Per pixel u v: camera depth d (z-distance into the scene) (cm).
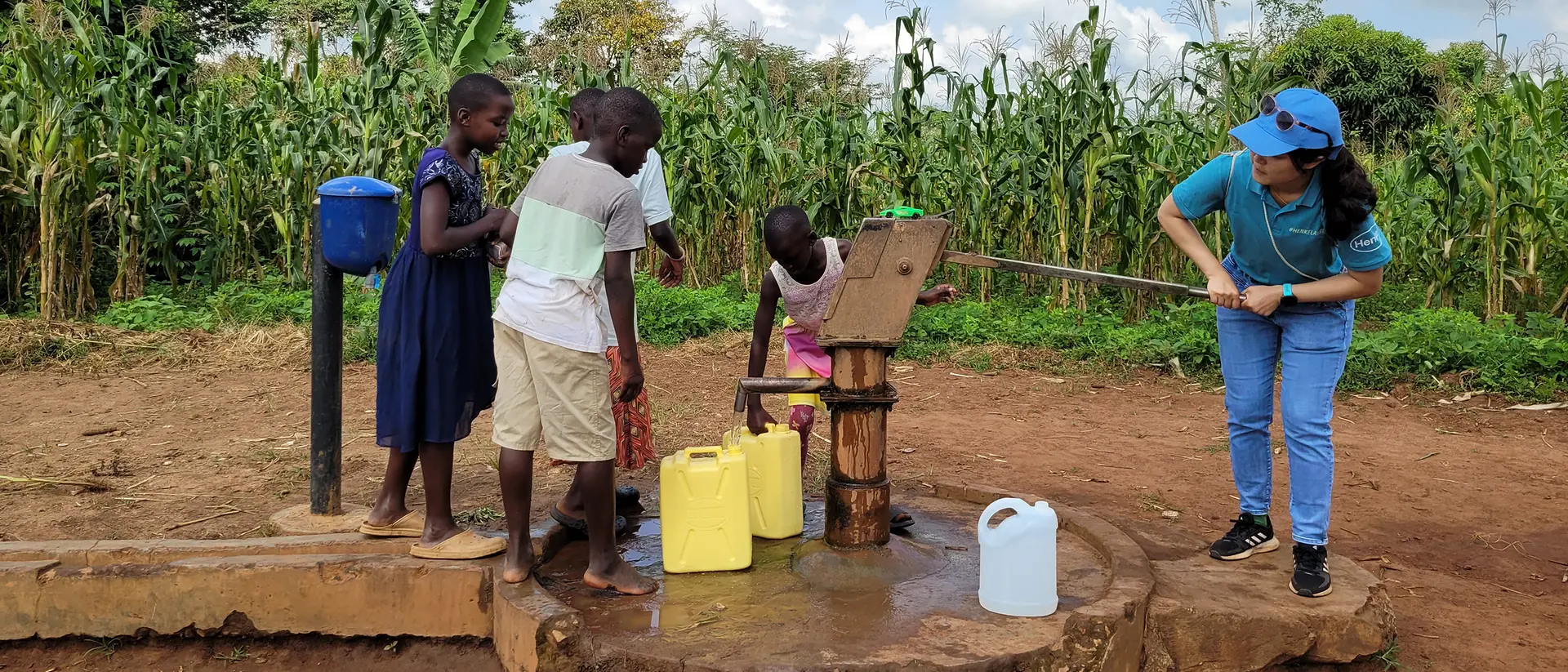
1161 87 973
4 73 936
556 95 1029
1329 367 317
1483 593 367
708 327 909
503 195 1035
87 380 720
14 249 980
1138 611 286
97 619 312
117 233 1054
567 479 475
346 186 343
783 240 350
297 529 356
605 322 377
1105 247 1045
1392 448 575
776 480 360
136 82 1018
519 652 281
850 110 1111
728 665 251
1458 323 774
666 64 1143
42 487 454
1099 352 801
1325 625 299
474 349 329
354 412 625
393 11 964
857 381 317
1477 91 920
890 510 359
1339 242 299
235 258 1079
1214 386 733
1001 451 557
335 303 367
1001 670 257
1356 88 1895
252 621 315
